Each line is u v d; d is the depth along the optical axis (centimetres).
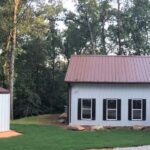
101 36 5569
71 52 5597
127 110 3272
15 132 2684
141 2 5422
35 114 4900
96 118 3275
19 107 4853
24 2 4006
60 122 3441
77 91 3291
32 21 4034
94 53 5472
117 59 3662
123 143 2208
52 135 2544
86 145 2109
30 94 4891
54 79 5469
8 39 4062
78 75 3350
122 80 3281
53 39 5606
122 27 5466
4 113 2711
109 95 3275
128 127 3198
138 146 2138
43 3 4053
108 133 2745
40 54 5366
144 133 2794
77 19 5538
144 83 3259
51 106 5209
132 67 3525
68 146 2064
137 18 5422
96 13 5441
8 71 4241
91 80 3272
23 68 5294
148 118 3262
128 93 3278
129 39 5459
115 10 5509
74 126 2984
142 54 5422
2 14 3947
